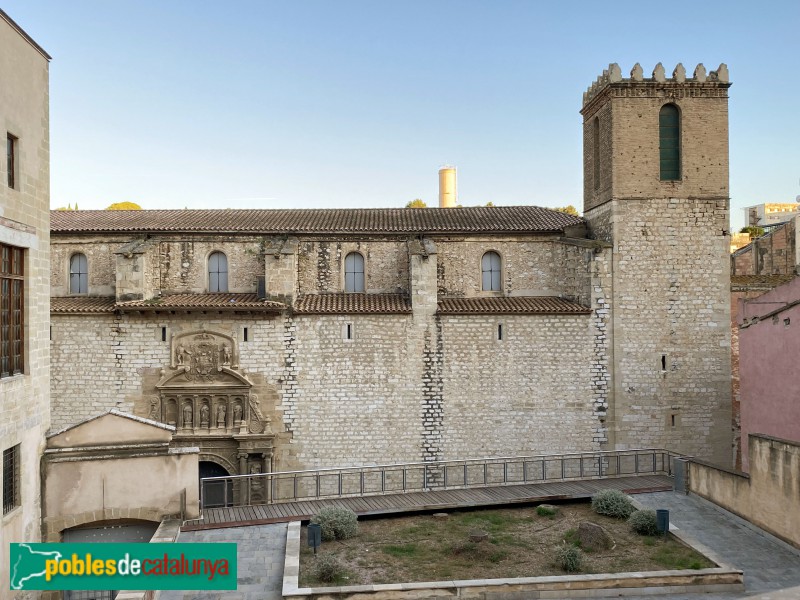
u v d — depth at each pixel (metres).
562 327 35.00
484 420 34.66
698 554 20.95
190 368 33.78
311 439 34.09
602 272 35.22
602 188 37.03
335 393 34.22
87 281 37.16
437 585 18.56
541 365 34.84
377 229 37.66
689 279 35.66
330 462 34.12
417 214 42.03
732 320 40.28
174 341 33.81
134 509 24.12
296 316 34.12
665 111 36.34
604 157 36.84
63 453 23.80
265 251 34.56
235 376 33.62
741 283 41.03
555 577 19.05
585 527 22.09
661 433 35.12
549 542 22.50
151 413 33.78
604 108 36.91
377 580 19.39
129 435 24.48
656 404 35.16
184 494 24.48
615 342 35.12
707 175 35.97
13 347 21.81
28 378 22.45
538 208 43.75
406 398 34.41
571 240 37.16
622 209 35.56
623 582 18.98
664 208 35.72
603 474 34.09
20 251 22.55
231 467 33.81
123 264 34.34
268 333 34.06
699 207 35.84
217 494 34.09
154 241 36.59
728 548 22.08
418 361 34.50
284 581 18.83
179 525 23.67
